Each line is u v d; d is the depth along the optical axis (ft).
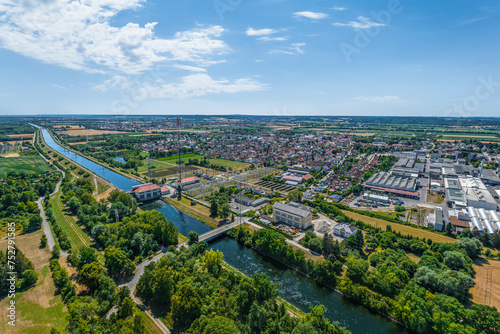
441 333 307.99
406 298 351.25
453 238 549.95
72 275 413.59
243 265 486.38
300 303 388.78
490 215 628.69
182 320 326.65
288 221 631.56
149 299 374.43
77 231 568.41
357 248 514.27
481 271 434.30
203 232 617.21
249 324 315.78
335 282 420.36
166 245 531.09
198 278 391.45
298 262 466.70
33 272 392.27
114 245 487.20
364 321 354.95
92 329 292.61
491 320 295.07
